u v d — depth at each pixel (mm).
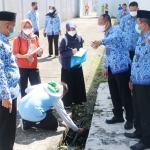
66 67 5215
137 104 3840
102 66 8898
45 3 21031
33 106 4281
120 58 4160
